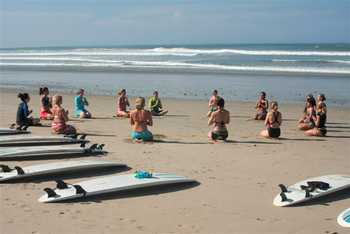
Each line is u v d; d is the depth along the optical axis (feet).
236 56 228.22
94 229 23.48
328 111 71.15
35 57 274.16
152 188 30.12
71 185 29.53
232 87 104.47
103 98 88.17
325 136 50.49
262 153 41.06
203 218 25.18
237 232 23.26
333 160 38.81
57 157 38.58
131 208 26.55
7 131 48.32
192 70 152.25
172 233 23.08
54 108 48.67
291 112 70.33
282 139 48.21
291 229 23.68
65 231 23.17
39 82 124.57
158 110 66.44
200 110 72.08
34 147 39.86
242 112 69.92
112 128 54.13
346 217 24.68
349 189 29.84
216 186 30.99
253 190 30.17
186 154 40.24
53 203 27.12
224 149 42.52
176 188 30.37
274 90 97.81
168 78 128.16
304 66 158.20
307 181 29.86
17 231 23.15
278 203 27.22
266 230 23.56
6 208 26.30
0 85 118.11
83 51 366.43
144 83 116.98
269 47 415.03
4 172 32.09
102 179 30.35
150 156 39.42
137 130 46.03
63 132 48.19
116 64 190.90
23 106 50.60
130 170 34.83
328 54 219.82
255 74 133.90
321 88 100.07
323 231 23.38
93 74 146.20
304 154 40.91
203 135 49.85
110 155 39.70
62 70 166.61
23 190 29.50
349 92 93.04
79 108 63.57
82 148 39.50
